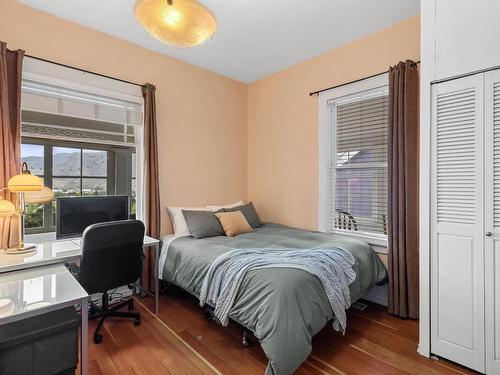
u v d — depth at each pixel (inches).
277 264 74.6
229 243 102.4
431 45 73.9
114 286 86.5
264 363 72.2
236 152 159.3
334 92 122.6
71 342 54.6
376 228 113.9
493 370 64.9
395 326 92.1
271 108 151.5
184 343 81.4
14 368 48.1
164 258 109.2
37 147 100.9
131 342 82.0
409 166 96.0
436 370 69.2
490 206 65.2
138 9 65.7
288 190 143.4
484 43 65.3
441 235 72.9
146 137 116.8
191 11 65.9
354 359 74.0
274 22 101.8
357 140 119.1
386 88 108.8
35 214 101.7
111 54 110.9
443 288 72.5
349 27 105.6
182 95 134.2
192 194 138.8
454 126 70.4
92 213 96.3
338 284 77.8
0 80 82.2
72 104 102.8
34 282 61.5
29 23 92.4
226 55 128.3
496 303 64.5
